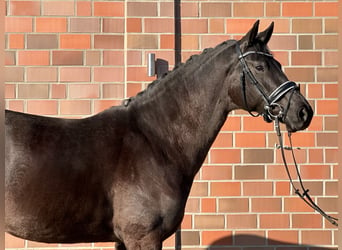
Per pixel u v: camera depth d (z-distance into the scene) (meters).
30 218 3.52
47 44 5.40
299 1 5.48
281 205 5.40
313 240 5.41
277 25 5.47
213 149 5.39
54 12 5.41
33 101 5.38
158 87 3.90
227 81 3.81
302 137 5.43
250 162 5.40
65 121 3.76
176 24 5.41
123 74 5.44
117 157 3.66
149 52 5.36
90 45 5.42
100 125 3.75
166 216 3.69
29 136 3.59
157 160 3.73
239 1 5.45
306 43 5.48
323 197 5.42
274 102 3.68
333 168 5.44
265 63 3.74
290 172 5.42
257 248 5.39
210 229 5.36
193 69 3.87
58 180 3.54
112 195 3.63
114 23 5.44
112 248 5.33
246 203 5.39
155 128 3.82
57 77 5.40
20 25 5.39
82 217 3.61
